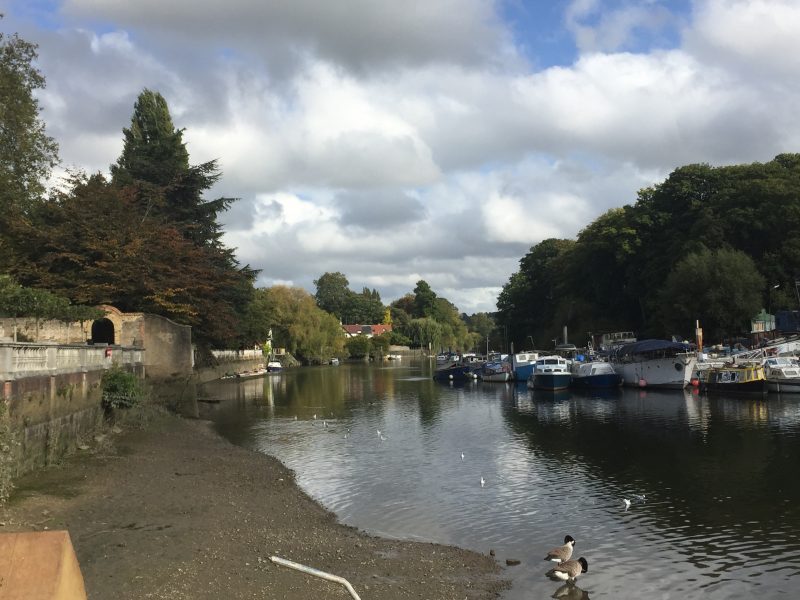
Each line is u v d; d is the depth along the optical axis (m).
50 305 28.62
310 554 13.65
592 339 86.56
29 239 39.34
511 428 33.94
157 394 37.00
